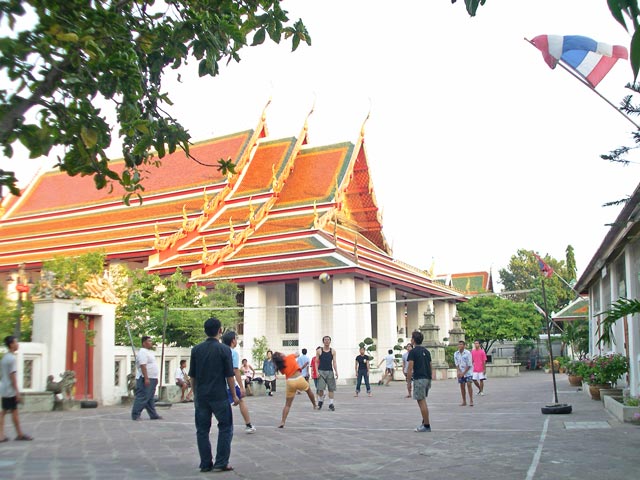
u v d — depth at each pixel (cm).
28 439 1108
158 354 2441
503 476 726
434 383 3416
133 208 4647
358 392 2484
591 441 986
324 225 4075
